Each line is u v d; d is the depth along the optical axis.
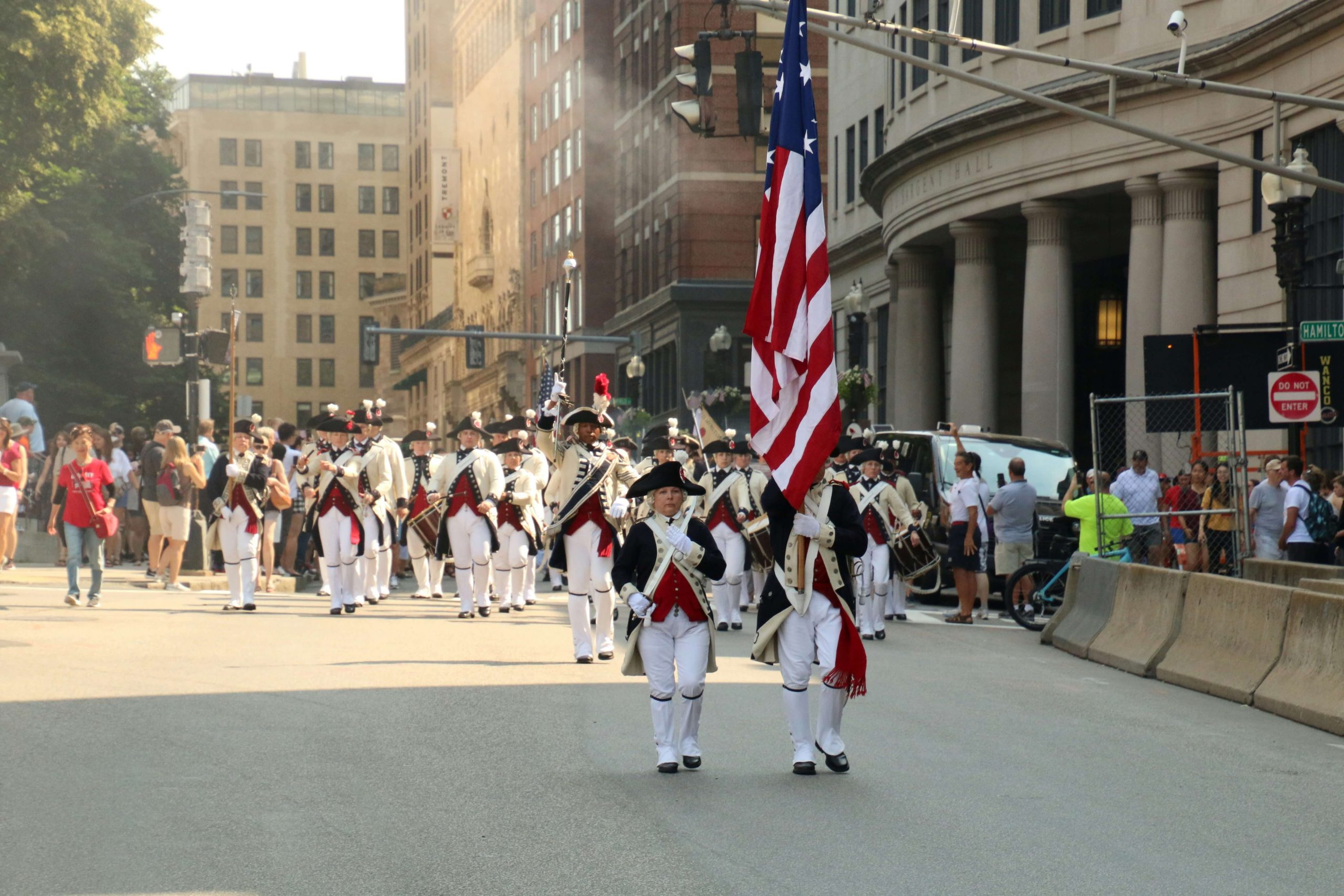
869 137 48.81
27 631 15.22
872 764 9.49
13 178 41.28
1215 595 13.98
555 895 6.43
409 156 132.12
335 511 18.52
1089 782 9.12
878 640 17.20
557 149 83.44
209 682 12.07
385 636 15.84
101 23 41.00
